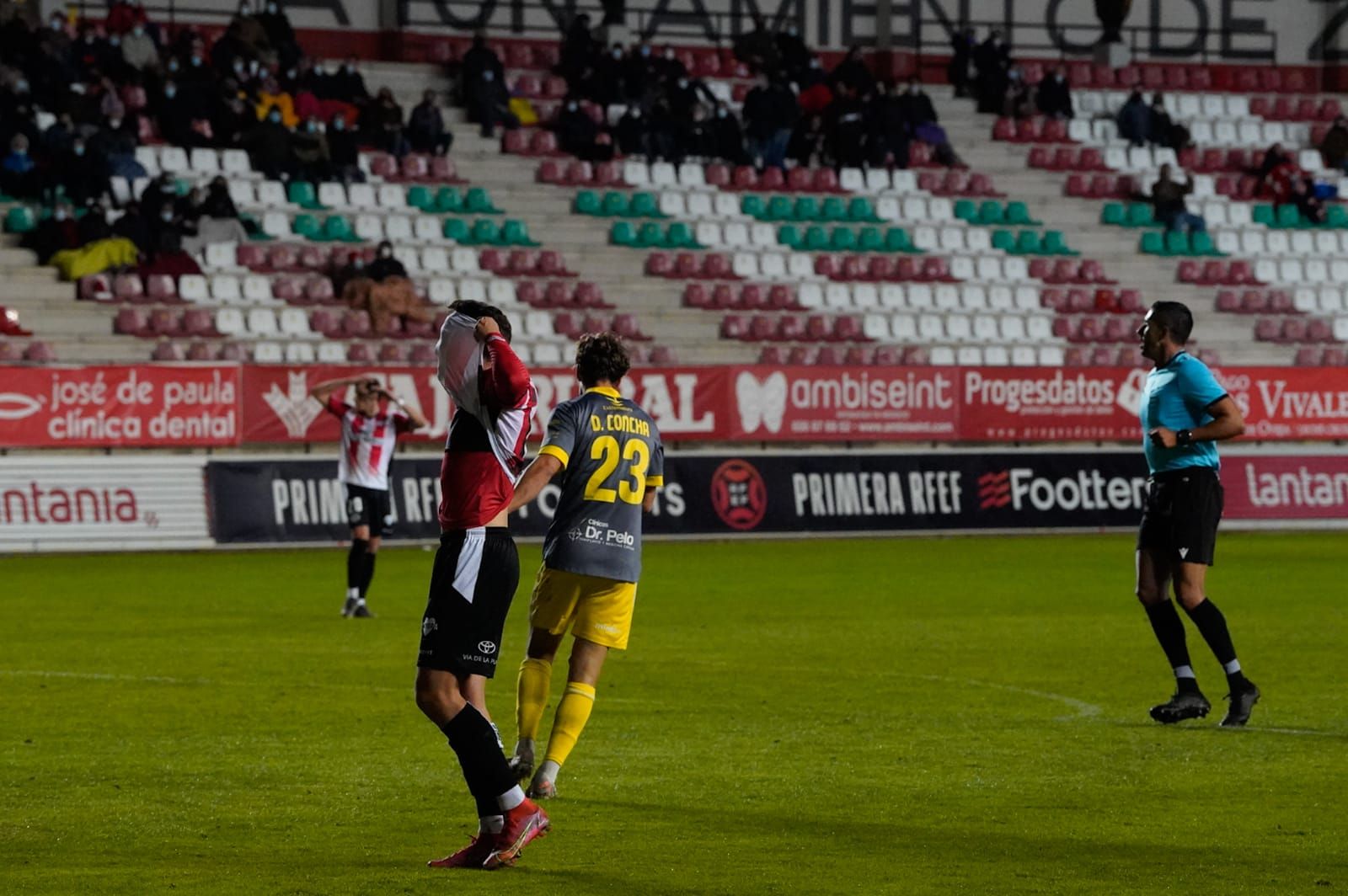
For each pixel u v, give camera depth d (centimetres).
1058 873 1905
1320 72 12094
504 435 1978
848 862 1955
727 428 7781
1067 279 9869
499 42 10506
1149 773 2516
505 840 1912
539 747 2748
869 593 5419
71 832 2105
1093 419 8250
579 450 2327
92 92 8388
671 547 7275
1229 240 10425
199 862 1944
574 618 2348
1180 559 2902
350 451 4666
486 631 1952
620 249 9169
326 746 2731
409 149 9331
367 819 2188
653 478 2373
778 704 3212
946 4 11462
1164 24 11906
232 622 4578
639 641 4209
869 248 9781
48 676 3562
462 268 8819
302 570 6194
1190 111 11425
